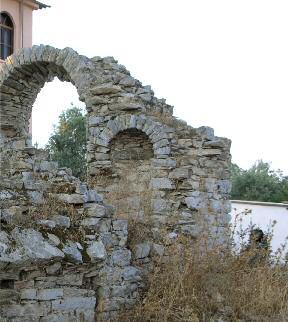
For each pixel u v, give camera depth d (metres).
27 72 13.30
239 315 7.12
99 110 11.63
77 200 6.91
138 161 11.65
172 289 7.30
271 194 31.78
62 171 7.42
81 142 25.50
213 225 11.46
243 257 8.62
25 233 5.95
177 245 8.70
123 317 6.88
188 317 6.72
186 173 11.04
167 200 11.05
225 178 11.98
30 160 7.86
